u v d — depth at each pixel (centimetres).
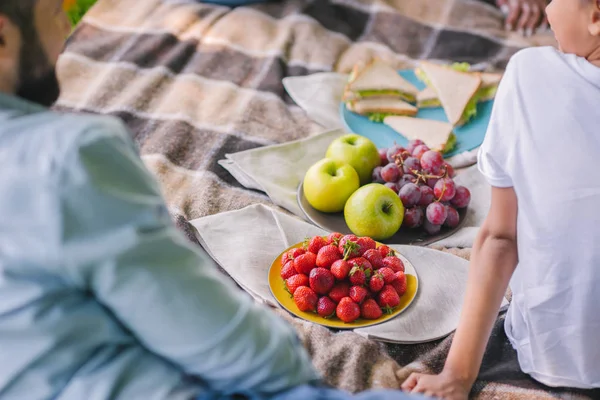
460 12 280
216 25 269
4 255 69
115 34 263
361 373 122
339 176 170
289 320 134
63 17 83
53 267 68
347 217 164
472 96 215
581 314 116
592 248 111
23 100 78
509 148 113
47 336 71
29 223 67
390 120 211
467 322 118
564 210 111
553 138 109
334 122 218
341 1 283
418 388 112
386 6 282
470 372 115
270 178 187
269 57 251
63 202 66
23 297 70
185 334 73
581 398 123
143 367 76
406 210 166
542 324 120
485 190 184
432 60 256
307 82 238
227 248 157
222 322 74
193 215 174
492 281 119
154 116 219
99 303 74
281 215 165
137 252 69
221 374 77
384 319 134
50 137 68
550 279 116
